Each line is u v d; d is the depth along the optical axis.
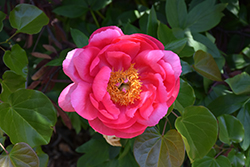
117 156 0.85
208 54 0.73
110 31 0.63
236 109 0.75
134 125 0.65
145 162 0.69
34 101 0.68
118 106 0.67
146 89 0.66
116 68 0.67
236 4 0.82
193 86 0.81
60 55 0.78
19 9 0.72
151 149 0.69
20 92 0.68
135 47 0.65
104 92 0.63
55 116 0.69
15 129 0.67
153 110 0.65
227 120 0.73
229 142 0.73
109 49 0.64
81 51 0.63
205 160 0.72
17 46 0.73
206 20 0.78
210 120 0.68
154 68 0.65
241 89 0.74
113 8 0.89
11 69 0.71
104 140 0.85
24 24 0.72
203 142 0.69
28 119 0.68
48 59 0.80
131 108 0.65
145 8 0.86
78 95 0.63
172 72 0.64
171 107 0.68
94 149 0.85
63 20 0.90
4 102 0.68
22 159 0.66
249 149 0.75
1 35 0.83
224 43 0.88
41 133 0.68
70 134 1.19
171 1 0.77
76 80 0.63
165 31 0.74
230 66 0.84
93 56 0.64
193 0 0.82
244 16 0.86
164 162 0.69
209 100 0.80
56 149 1.18
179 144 0.69
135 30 0.75
